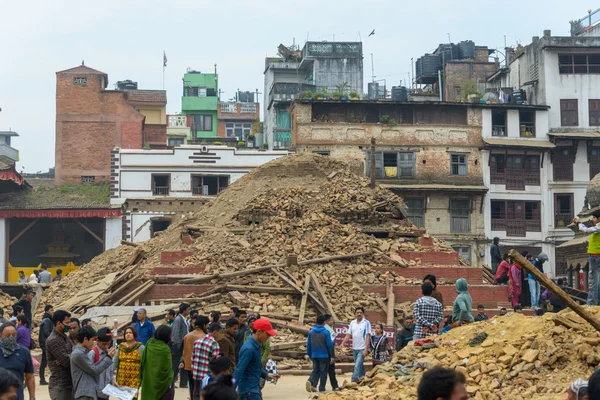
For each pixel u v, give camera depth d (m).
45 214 51.94
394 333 24.75
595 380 6.84
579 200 59.81
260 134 74.25
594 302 16.81
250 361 13.12
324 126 58.53
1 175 53.78
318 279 30.00
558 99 61.59
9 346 12.35
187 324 19.77
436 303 17.44
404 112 60.22
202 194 56.19
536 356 14.27
